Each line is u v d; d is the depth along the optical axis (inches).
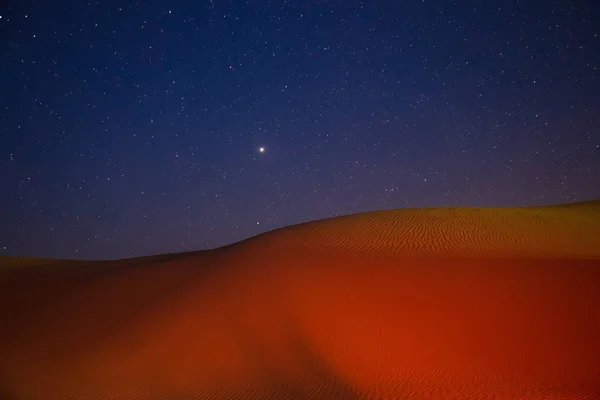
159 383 522.3
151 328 633.6
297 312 597.6
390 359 505.0
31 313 765.3
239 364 538.9
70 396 510.6
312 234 869.8
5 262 1169.4
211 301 653.3
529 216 966.4
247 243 874.8
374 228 887.7
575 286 589.6
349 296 610.2
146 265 910.4
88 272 961.5
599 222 940.0
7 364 608.1
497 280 615.2
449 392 425.4
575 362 458.9
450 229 869.8
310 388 472.4
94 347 622.5
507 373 451.8
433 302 580.4
